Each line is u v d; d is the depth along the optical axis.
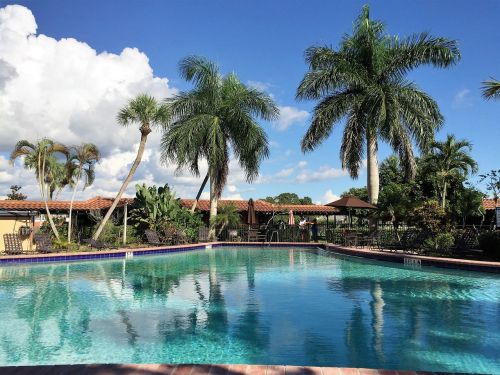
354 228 25.08
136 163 22.17
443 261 13.50
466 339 6.26
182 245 21.84
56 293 9.91
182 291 10.09
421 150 22.23
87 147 21.47
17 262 15.61
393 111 21.61
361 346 5.99
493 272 12.27
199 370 4.11
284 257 18.53
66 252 17.42
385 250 17.78
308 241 25.39
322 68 24.02
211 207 27.11
